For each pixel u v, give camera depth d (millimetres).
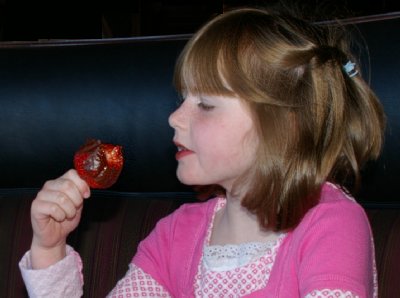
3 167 1451
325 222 979
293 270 987
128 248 1378
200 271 1106
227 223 1112
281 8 1178
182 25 4914
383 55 1159
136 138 1372
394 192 1187
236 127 988
